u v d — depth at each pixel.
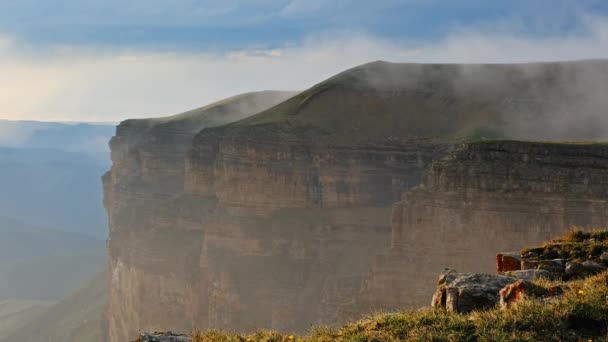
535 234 75.88
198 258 118.06
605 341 15.52
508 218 77.12
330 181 110.94
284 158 112.94
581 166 75.69
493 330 16.41
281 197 112.38
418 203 82.12
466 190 79.50
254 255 109.12
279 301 103.00
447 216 80.06
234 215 113.06
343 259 103.69
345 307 83.25
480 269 77.38
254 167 113.25
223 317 106.38
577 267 20.86
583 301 16.88
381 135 115.62
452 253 79.12
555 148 77.31
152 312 123.31
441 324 17.25
